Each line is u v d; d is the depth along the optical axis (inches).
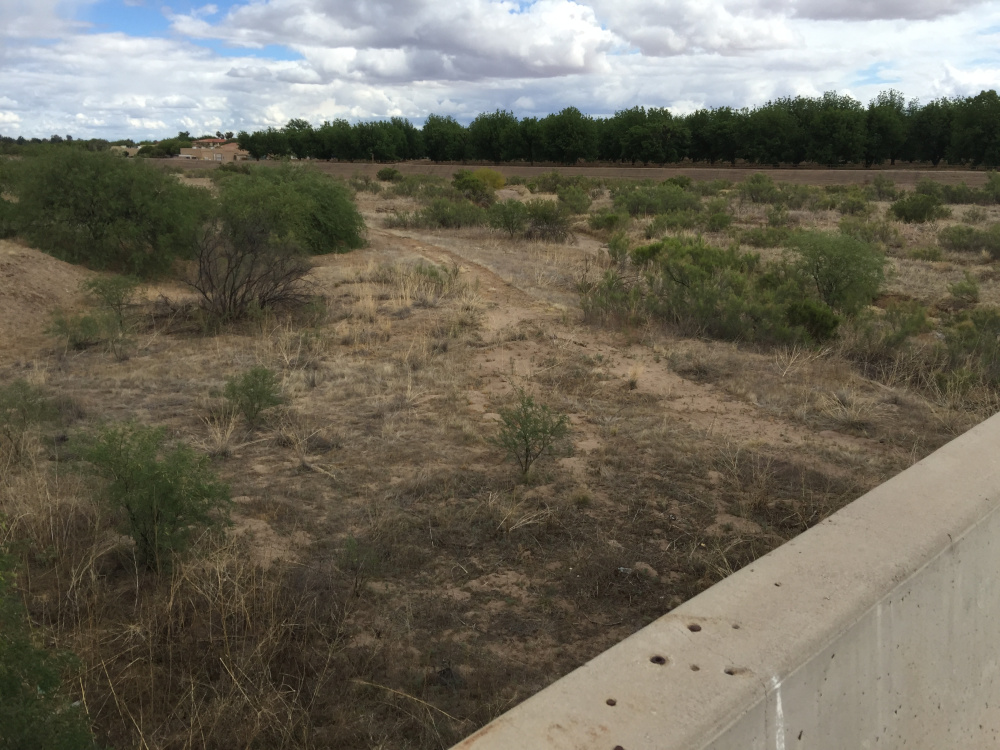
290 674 154.9
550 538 218.4
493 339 464.1
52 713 107.2
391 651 164.2
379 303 568.4
